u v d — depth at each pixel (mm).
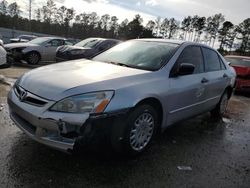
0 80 7059
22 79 3523
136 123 3436
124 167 3301
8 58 7426
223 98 5891
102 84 3180
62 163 3232
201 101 4789
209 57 5145
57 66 3898
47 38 12719
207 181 3207
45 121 2949
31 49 11664
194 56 4633
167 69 3961
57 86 3098
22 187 2719
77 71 3568
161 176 3197
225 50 65625
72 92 2988
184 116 4430
